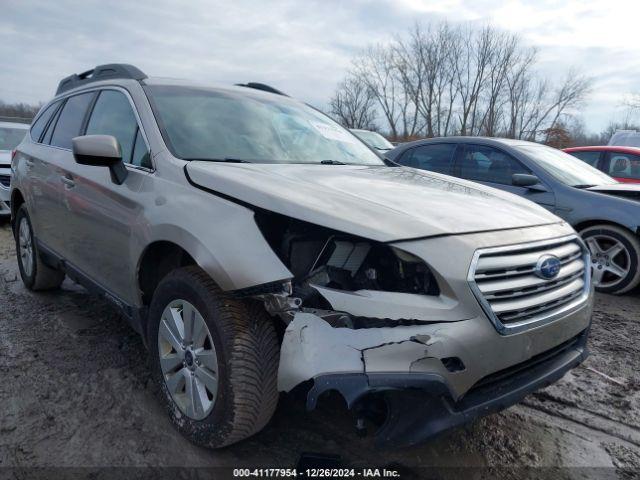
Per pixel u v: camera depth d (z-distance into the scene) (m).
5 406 2.82
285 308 2.05
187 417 2.48
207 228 2.28
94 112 3.68
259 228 2.21
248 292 2.10
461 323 1.96
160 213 2.54
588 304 2.57
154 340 2.68
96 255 3.25
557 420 2.96
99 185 3.12
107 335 3.81
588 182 5.91
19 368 3.25
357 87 42.97
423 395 1.94
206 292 2.31
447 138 6.93
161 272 2.89
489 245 2.10
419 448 2.60
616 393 3.29
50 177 3.87
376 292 2.00
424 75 41.38
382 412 2.03
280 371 2.00
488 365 2.03
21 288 4.94
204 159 2.83
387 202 2.35
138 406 2.86
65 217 3.64
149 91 3.24
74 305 4.45
